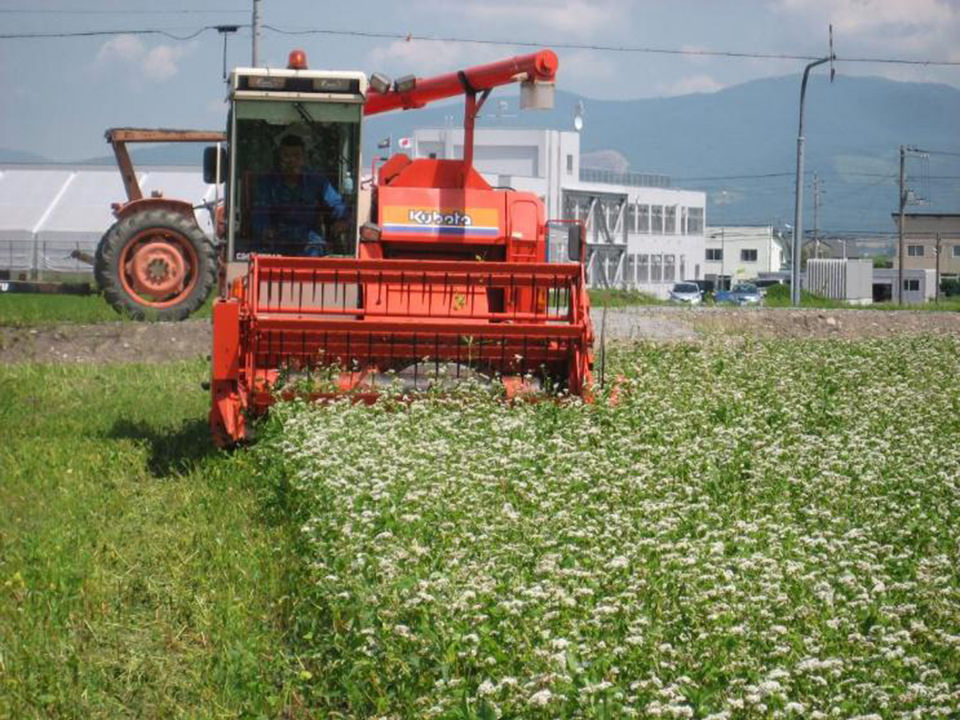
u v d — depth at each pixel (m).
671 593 7.29
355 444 10.89
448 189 15.41
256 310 13.20
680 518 9.16
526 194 15.55
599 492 9.88
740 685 5.93
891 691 6.03
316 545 8.66
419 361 13.77
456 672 6.45
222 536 10.08
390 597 7.13
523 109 15.32
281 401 12.95
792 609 7.04
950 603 7.46
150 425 16.12
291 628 7.89
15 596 8.56
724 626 6.62
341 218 15.19
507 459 10.48
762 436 12.91
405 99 16.41
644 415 13.26
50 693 6.94
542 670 6.14
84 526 10.44
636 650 6.35
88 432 15.51
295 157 15.11
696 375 17.95
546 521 8.89
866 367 20.17
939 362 21.67
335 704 6.76
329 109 15.12
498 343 13.74
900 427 13.97
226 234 15.20
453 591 7.13
